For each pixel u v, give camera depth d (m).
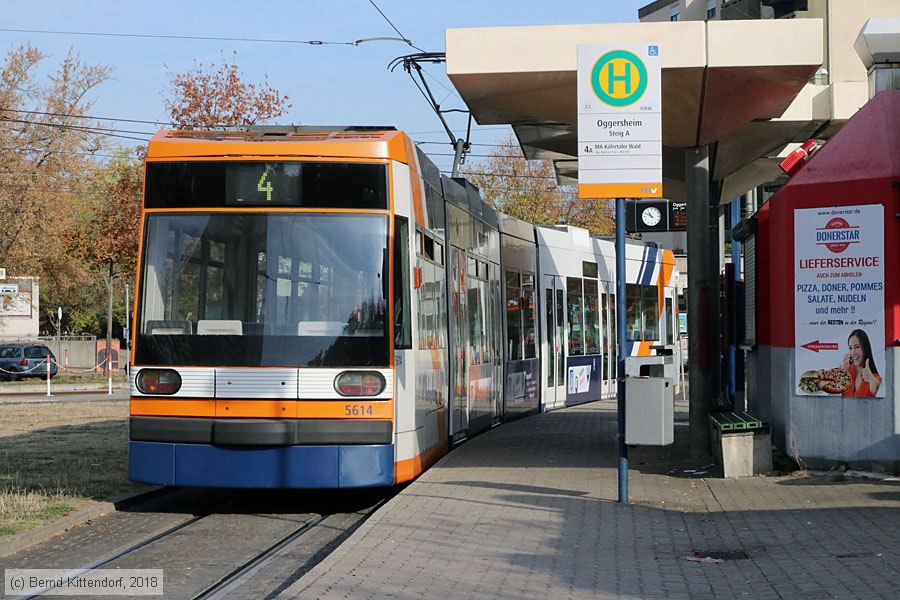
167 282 11.24
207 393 10.97
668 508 10.86
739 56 12.95
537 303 22.98
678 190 22.59
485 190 56.69
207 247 11.25
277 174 11.30
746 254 17.41
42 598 7.59
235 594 7.75
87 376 50.94
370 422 10.94
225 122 41.25
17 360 48.78
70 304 69.38
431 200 13.32
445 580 7.66
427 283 12.81
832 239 12.54
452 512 10.54
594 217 57.19
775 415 13.90
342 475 10.83
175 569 8.66
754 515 10.31
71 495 12.43
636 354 29.09
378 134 11.74
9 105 46.62
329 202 11.28
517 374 21.08
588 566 8.21
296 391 10.91
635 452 15.82
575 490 12.03
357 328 11.06
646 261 29.95
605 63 11.09
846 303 12.48
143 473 11.02
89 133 48.12
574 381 25.55
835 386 12.54
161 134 11.80
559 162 21.62
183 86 41.72
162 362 11.08
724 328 19.81
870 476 12.27
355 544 8.93
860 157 12.47
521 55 13.23
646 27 13.12
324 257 11.17
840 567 7.91
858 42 14.20
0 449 17.44
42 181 46.91
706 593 7.34
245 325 11.05
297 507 12.28
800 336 12.74
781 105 14.82
